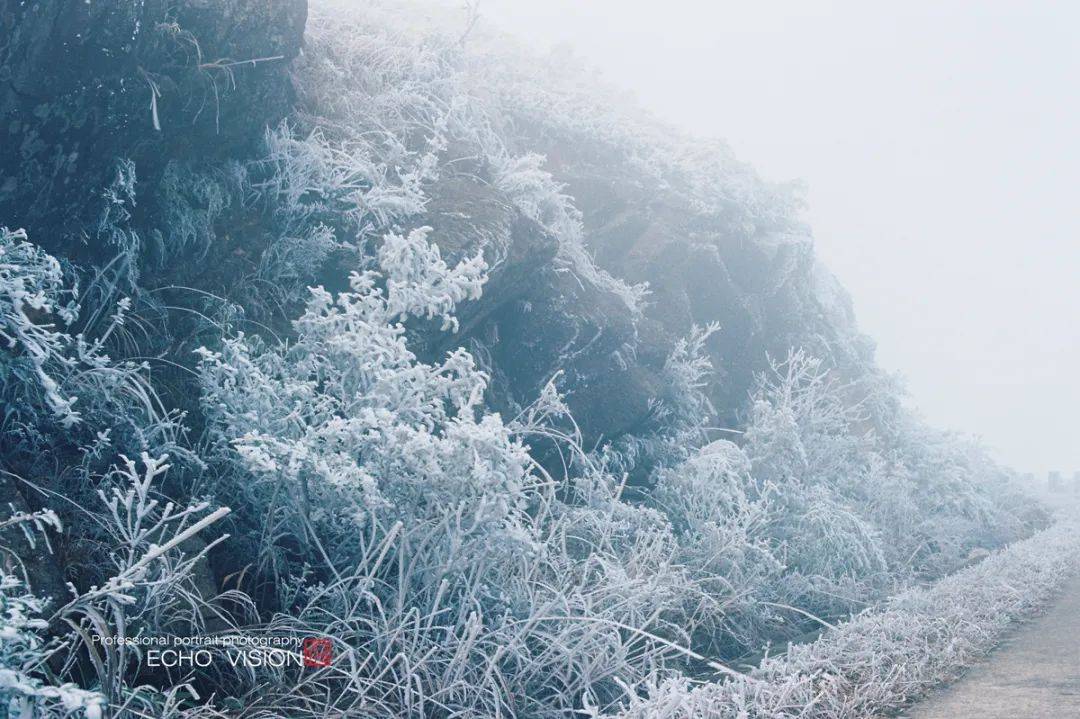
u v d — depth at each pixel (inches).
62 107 187.8
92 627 154.5
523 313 349.7
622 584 219.1
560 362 353.1
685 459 394.0
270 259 265.9
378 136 335.9
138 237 226.7
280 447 180.2
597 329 364.8
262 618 190.1
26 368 171.0
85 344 181.0
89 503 175.8
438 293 237.6
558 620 209.3
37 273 169.6
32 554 152.3
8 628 110.4
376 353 218.4
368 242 284.7
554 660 193.0
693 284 534.9
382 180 300.8
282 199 282.4
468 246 299.7
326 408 212.5
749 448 412.5
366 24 424.5
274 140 277.1
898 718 179.2
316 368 226.2
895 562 417.7
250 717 157.6
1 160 180.7
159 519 183.6
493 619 203.9
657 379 410.0
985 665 224.5
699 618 274.5
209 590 180.7
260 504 202.4
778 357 581.6
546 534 272.8
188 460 195.8
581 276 392.5
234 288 253.0
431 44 442.9
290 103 285.4
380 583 196.7
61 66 183.6
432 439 192.1
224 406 199.0
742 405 529.7
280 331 256.5
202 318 234.4
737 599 286.5
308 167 282.5
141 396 189.9
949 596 289.3
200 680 169.3
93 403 188.1
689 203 566.3
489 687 184.7
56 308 184.7
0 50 170.6
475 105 424.8
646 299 507.8
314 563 207.0
